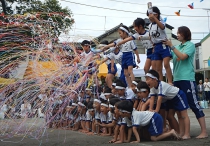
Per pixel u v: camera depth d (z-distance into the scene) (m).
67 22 6.13
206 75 24.08
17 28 5.70
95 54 6.03
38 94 5.87
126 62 6.57
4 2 9.04
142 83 5.24
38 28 5.79
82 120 6.90
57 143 5.21
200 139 4.99
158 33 5.39
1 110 6.85
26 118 7.12
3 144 5.35
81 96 6.68
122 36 6.48
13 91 6.07
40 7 8.88
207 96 17.69
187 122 5.14
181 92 5.18
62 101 6.39
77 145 4.91
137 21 5.79
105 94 6.23
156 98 5.25
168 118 5.53
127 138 5.13
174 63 5.51
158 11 5.39
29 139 5.88
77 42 6.07
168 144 4.50
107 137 5.75
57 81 5.68
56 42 5.87
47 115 6.50
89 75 6.05
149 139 5.21
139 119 4.87
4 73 5.91
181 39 5.46
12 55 5.74
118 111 4.89
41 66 5.69
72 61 5.84
